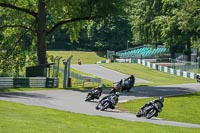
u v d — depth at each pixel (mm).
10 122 36188
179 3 119875
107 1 106375
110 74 168875
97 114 53406
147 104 54938
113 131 36625
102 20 112250
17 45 120750
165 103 72125
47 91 84000
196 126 52000
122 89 88250
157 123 49469
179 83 121500
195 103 73312
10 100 62312
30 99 66625
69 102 66438
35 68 101188
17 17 118375
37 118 41531
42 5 108438
